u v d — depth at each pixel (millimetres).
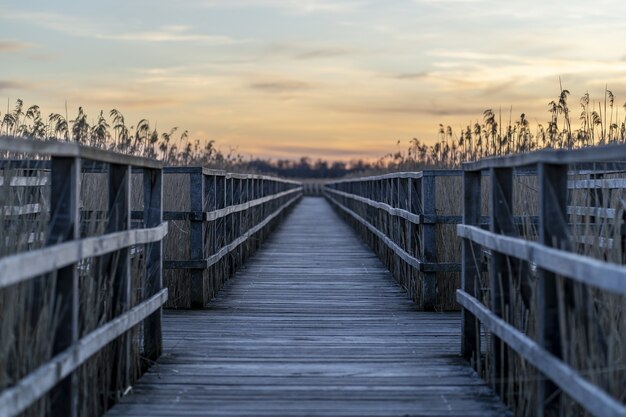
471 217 6102
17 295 4074
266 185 18766
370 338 7086
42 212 5504
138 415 4750
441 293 8695
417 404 5020
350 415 4785
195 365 6020
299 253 14758
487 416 4781
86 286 4773
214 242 9570
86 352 4191
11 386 3799
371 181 15617
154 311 6168
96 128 10305
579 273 3406
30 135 9164
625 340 4199
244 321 7922
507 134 10969
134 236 5172
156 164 6004
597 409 3293
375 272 11922
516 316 5000
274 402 5043
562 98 9312
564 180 4141
